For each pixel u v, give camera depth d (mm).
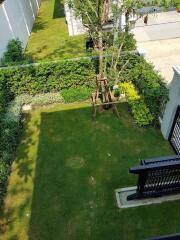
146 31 14938
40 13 21734
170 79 11125
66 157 8398
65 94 10508
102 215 6730
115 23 9586
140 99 9367
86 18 9711
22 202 7164
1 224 6668
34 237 6375
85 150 8586
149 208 6793
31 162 8297
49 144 8906
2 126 8961
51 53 14852
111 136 9016
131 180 7531
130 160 8125
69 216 6770
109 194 7211
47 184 7602
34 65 10055
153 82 8680
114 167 7953
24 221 6719
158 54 13062
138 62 10273
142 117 8930
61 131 9398
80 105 10547
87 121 9719
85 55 10594
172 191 6879
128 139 8844
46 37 17062
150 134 8953
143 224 6473
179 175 6285
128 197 6883
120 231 6375
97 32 9430
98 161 8180
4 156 8078
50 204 7074
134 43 10742
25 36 16281
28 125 9773
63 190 7406
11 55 11703
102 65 9586
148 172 5910
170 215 6621
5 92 10164
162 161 6133
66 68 10258
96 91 9891
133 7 8648
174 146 8273
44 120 9945
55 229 6512
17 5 15352
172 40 14086
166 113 8242
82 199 7141
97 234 6352
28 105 10672
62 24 18969
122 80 10469
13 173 7977
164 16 16234
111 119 9703
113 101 9977
